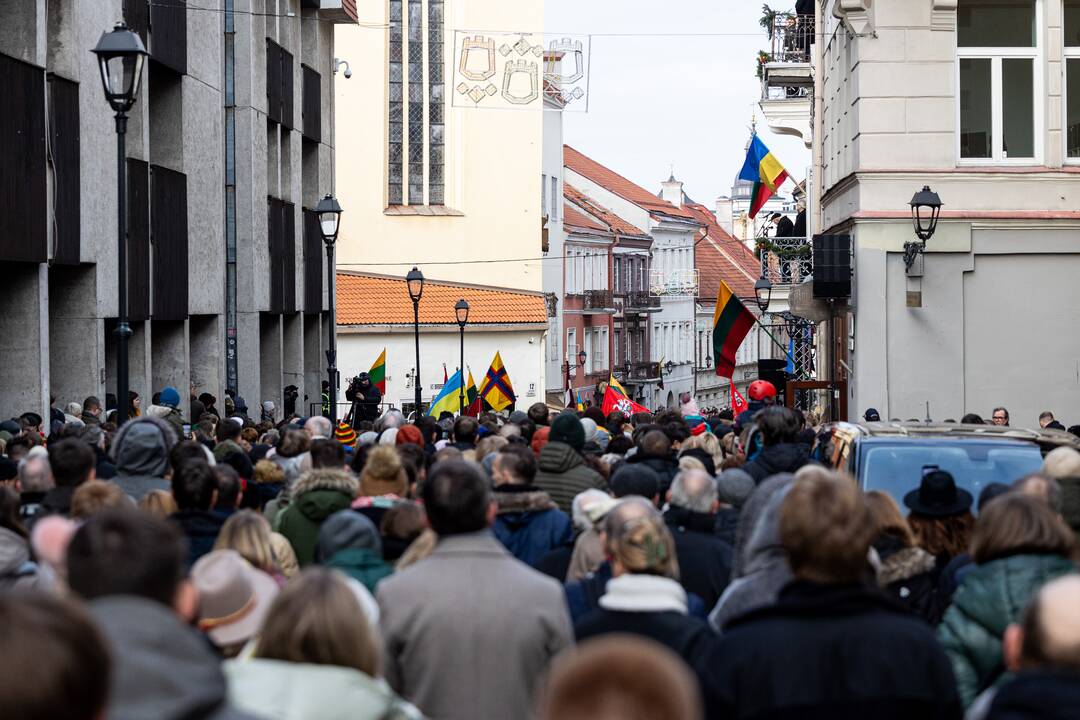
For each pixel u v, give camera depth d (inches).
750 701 180.2
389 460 327.3
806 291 977.5
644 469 339.9
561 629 223.5
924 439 432.8
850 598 183.9
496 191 2393.0
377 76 2338.8
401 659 221.8
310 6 1609.3
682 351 3754.9
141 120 1029.8
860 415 910.4
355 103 2336.4
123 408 616.7
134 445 378.0
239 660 178.5
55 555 208.5
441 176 2378.2
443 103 2365.9
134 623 139.8
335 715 160.4
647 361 3400.6
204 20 1181.1
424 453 419.5
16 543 268.7
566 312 2819.9
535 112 2384.4
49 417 838.5
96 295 929.5
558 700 108.6
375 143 2343.8
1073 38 909.2
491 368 1188.5
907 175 904.9
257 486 394.3
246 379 1347.2
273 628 166.1
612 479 341.1
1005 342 905.5
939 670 180.9
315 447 367.2
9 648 104.8
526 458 328.8
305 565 328.5
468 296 2315.5
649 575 221.0
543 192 2647.6
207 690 137.4
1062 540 215.2
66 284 928.3
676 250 3722.9
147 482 376.2
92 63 916.6
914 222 901.2
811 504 186.5
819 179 1226.0
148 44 1029.2
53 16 880.3
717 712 182.4
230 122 1338.6
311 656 164.7
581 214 3100.4
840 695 178.9
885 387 906.7
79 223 895.7
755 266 4323.3
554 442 378.9
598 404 1397.6
